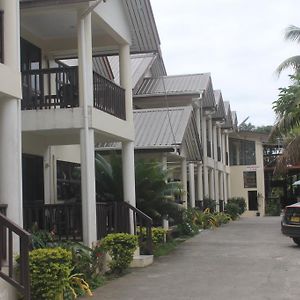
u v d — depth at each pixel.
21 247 7.48
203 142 30.72
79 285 9.21
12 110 8.86
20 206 8.83
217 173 36.31
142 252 13.61
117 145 18.58
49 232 10.78
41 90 11.54
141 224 14.12
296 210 16.53
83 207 11.03
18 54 9.02
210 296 9.05
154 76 30.47
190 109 22.02
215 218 26.31
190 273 11.55
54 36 13.72
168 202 15.73
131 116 13.87
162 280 10.70
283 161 26.33
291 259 13.56
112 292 9.48
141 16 13.70
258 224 28.72
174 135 20.02
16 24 9.03
